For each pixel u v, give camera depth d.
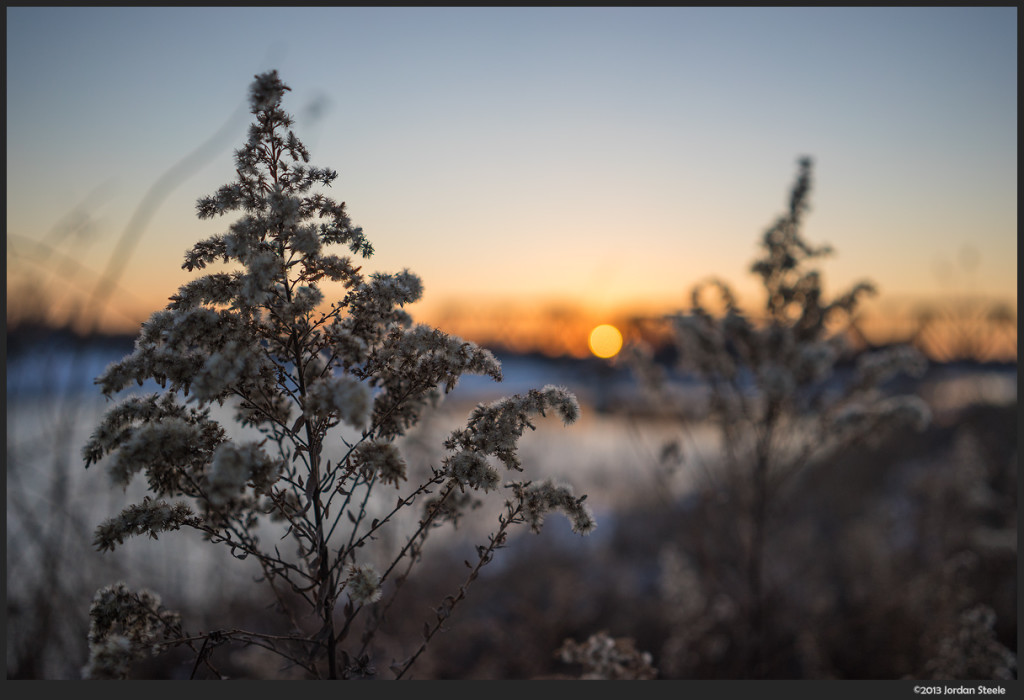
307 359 1.75
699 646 4.52
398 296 1.71
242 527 1.82
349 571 1.69
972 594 4.34
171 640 1.61
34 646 3.23
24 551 3.86
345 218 1.72
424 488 1.75
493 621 4.91
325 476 1.69
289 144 1.68
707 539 5.01
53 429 3.70
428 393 2.08
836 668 4.28
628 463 9.18
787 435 4.11
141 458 1.47
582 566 6.42
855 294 3.85
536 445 8.63
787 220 3.89
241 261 1.59
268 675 3.59
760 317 4.04
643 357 4.66
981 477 6.38
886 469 9.18
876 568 5.36
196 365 1.56
